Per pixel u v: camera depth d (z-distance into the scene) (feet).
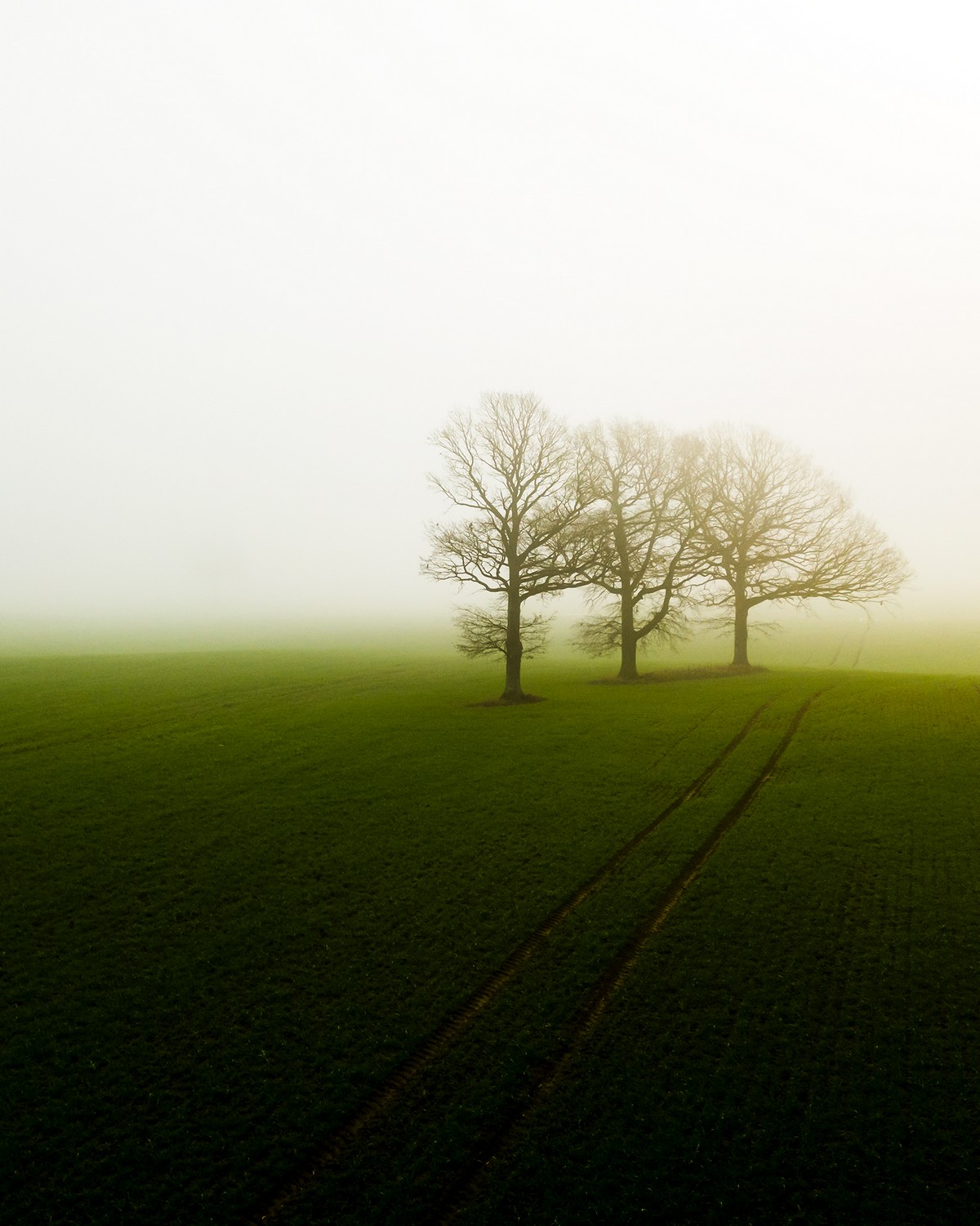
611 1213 31.94
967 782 78.18
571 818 74.84
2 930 54.90
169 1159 35.47
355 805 79.41
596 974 48.75
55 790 81.97
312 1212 32.55
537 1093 39.11
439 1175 34.27
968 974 46.83
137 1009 46.26
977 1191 32.04
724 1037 42.60
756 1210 31.83
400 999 47.11
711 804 77.46
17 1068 41.19
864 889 58.03
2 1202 33.04
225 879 62.85
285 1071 41.04
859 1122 36.11
